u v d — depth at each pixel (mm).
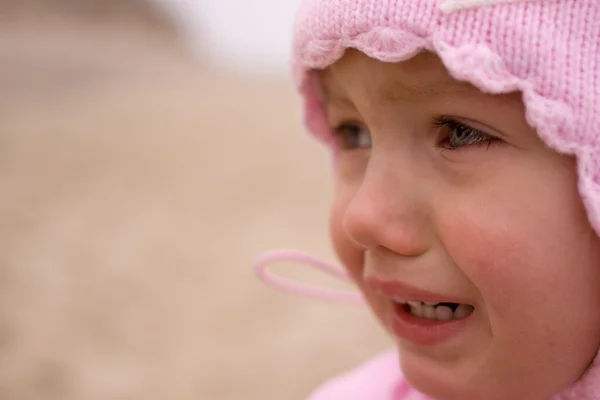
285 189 5477
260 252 4031
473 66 766
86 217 4594
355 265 1005
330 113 1043
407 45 805
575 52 783
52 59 12055
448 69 783
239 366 2705
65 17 17250
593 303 817
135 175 5695
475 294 844
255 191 5414
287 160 6324
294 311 3232
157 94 10000
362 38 844
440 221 837
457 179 831
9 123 7582
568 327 815
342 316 3174
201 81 12102
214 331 3014
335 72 932
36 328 2961
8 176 5531
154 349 2848
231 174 5863
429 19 796
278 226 4574
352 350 2811
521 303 805
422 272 862
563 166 793
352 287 3457
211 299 3354
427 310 924
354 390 1284
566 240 796
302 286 1430
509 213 796
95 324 3045
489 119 800
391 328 970
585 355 840
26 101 9047
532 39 774
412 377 926
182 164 6141
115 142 6754
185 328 3041
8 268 3625
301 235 4379
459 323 879
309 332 3000
